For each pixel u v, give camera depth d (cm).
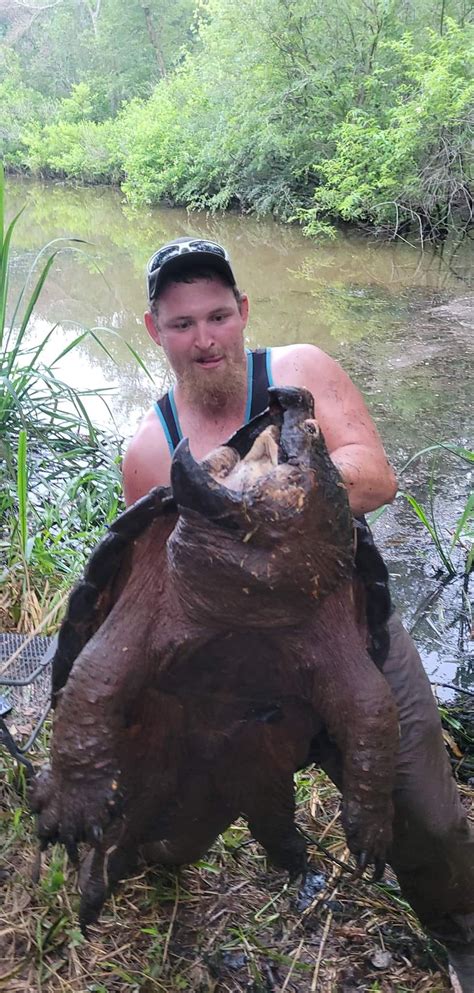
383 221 1389
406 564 465
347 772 176
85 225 1573
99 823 176
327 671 174
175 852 248
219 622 165
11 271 1092
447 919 234
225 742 196
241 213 1716
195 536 155
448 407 633
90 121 2716
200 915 258
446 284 998
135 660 177
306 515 152
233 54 1700
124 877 240
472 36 1387
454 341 775
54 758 178
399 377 689
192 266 219
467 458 544
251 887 269
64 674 198
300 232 1453
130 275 1067
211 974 239
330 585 162
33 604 395
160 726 191
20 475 386
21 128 2850
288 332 801
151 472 238
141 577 177
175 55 2994
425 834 217
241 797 212
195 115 1873
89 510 487
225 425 234
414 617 426
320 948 249
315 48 1581
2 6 3850
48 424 575
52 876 255
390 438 587
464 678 385
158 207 1884
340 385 239
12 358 536
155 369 741
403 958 248
